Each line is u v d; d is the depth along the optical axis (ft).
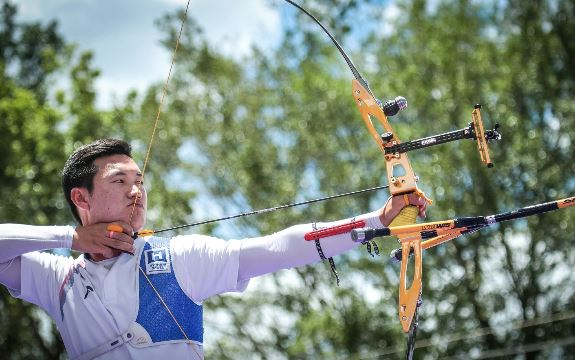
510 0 123.65
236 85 130.72
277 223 119.65
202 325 18.92
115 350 18.21
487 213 114.52
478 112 17.62
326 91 119.65
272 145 124.88
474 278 116.16
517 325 115.75
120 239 18.28
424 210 18.57
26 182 108.47
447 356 116.78
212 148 127.65
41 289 19.06
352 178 119.65
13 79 134.92
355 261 116.26
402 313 17.80
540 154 115.75
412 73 119.03
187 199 120.47
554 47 123.24
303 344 114.21
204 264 18.47
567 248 116.37
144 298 18.34
